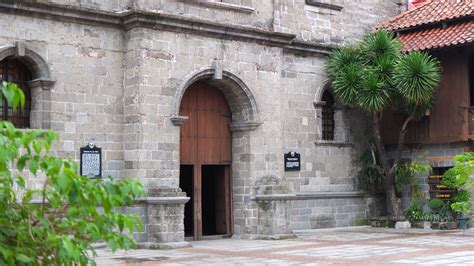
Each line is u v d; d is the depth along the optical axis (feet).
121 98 65.46
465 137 79.00
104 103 64.23
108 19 64.18
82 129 62.64
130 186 18.44
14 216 17.84
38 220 17.78
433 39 81.46
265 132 73.92
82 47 63.05
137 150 63.77
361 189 86.12
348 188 84.89
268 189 71.51
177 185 66.08
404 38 85.87
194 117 71.82
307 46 80.64
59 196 17.48
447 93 81.46
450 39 78.74
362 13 88.89
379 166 84.64
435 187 83.56
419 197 84.58
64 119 61.57
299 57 80.74
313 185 80.94
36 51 60.18
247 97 72.49
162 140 65.21
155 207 62.54
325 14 84.12
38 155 17.44
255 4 74.13
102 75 64.23
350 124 86.02
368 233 76.18
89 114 63.16
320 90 82.53
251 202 72.28
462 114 79.56
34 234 17.66
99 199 17.76
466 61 79.92
